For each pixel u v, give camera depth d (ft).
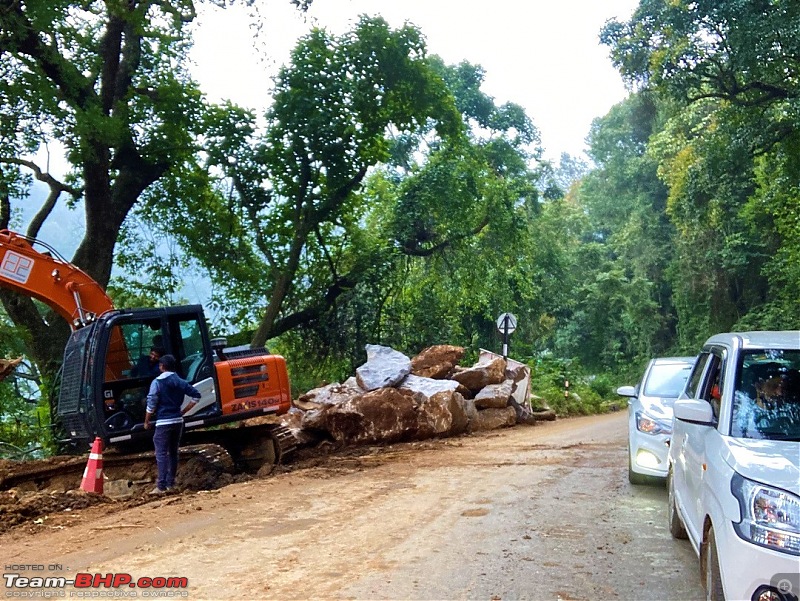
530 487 31.89
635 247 192.03
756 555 13.53
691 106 120.47
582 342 195.21
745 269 146.92
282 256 89.61
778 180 94.53
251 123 84.33
